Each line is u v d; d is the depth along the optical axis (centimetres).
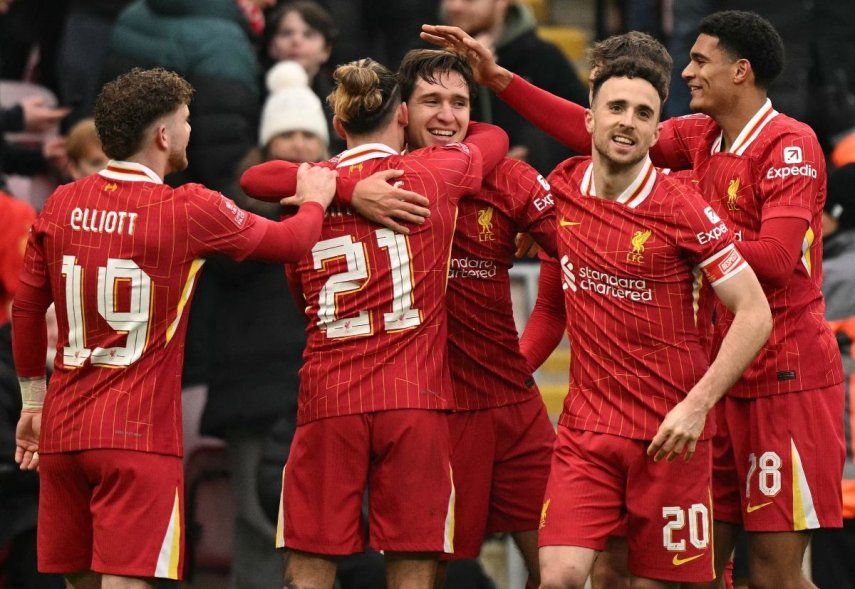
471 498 1970
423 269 1819
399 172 1820
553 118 2003
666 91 1798
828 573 2372
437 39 2000
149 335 1800
